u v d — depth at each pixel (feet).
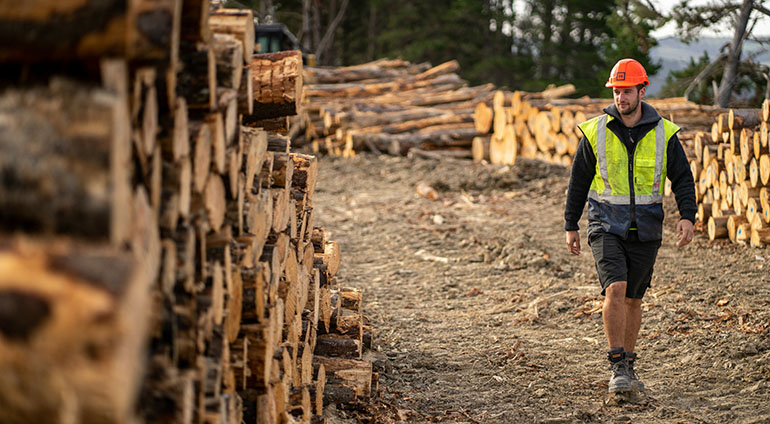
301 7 333.42
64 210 11.25
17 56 12.35
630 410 35.24
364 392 34.19
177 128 16.43
